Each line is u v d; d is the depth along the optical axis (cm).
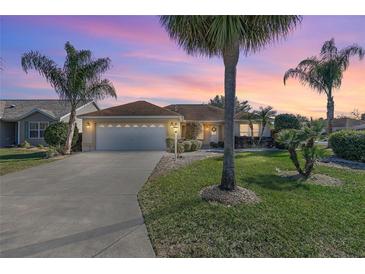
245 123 2298
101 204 575
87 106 2636
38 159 1370
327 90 1744
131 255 358
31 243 387
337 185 737
